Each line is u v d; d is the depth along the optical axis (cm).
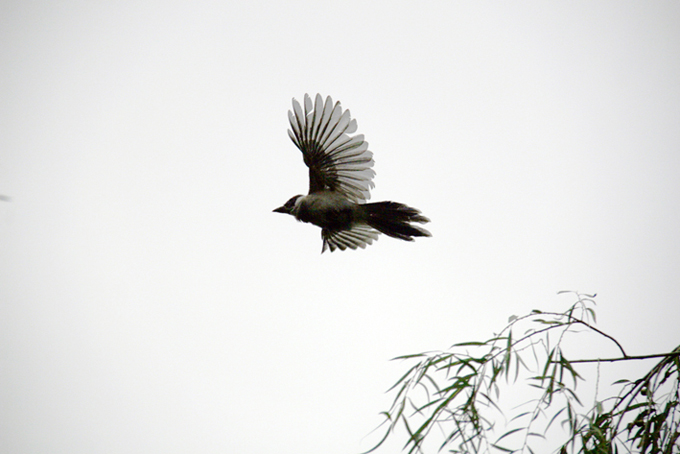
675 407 769
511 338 753
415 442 719
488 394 734
